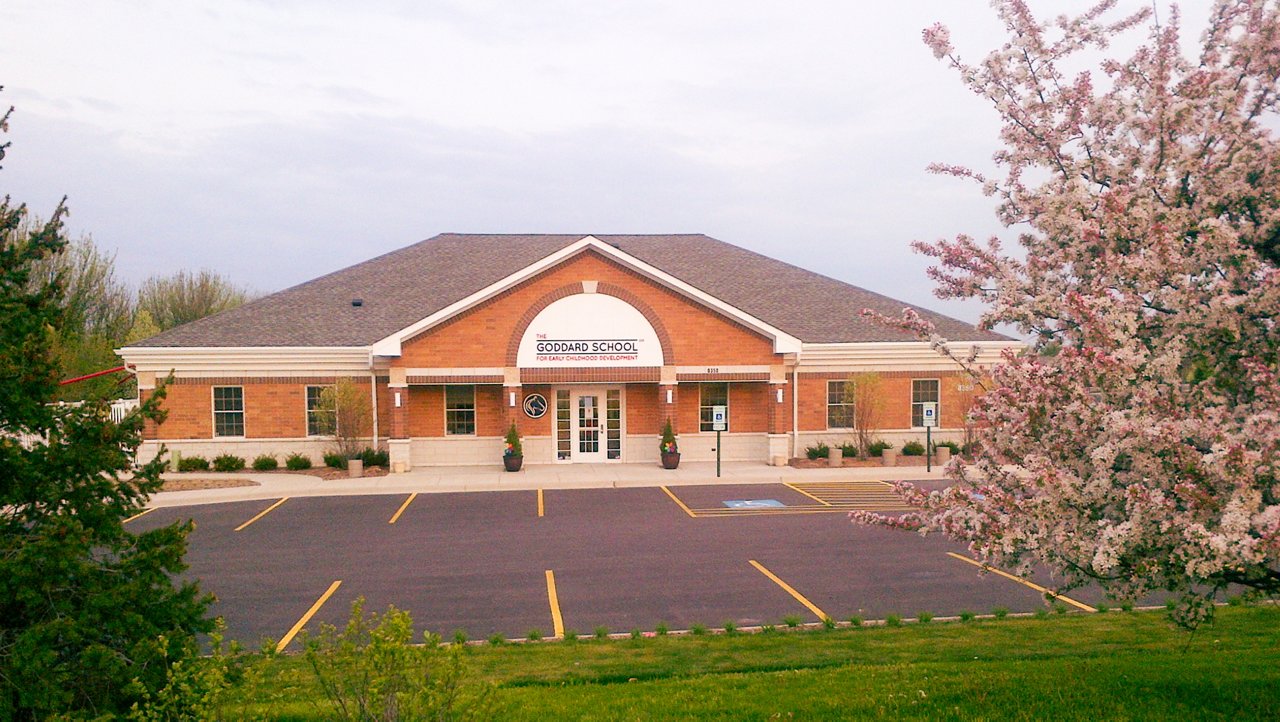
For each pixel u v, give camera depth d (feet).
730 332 94.58
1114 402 21.42
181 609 25.03
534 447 97.35
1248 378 21.90
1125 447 20.26
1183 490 18.67
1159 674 28.50
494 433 97.04
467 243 118.52
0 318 23.72
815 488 80.94
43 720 21.80
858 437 98.58
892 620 38.34
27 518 24.44
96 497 24.94
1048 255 27.09
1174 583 22.06
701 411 99.04
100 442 24.70
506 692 28.48
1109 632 36.29
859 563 50.49
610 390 98.48
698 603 42.37
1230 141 25.00
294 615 41.11
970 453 28.96
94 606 23.07
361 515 68.33
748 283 112.37
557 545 56.39
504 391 92.02
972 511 22.21
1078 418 21.48
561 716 25.76
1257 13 25.22
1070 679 28.14
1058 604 39.75
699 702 27.04
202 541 58.70
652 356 93.71
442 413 96.48
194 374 92.79
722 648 34.58
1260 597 22.88
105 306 152.76
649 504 72.54
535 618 40.16
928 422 90.58
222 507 72.69
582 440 98.07
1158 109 25.27
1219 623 37.17
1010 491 23.00
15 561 21.90
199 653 23.57
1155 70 26.23
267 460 92.02
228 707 23.90
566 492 79.46
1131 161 26.53
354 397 90.79
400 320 99.86
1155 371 20.72
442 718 19.53
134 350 91.50
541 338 92.48
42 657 21.33
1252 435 19.20
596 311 93.20
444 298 104.58
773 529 61.31
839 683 28.84
